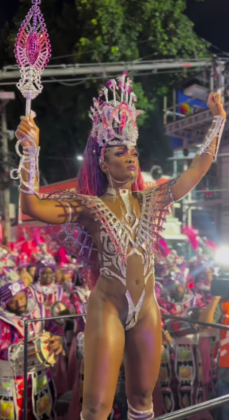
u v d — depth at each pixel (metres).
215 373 4.92
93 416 2.04
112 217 2.29
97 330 2.16
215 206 7.80
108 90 2.53
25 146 2.09
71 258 7.92
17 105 13.48
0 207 13.23
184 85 13.05
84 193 2.50
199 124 9.70
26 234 12.17
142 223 2.36
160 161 16.16
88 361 2.14
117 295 2.23
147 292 2.31
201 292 5.71
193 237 12.29
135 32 13.78
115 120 2.35
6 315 3.87
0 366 3.79
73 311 4.55
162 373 4.36
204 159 2.62
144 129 15.78
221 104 2.70
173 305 4.67
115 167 2.34
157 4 13.79
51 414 4.12
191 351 4.46
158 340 2.32
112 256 2.25
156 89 15.61
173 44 14.04
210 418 4.28
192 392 4.39
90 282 2.57
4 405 3.76
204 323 2.85
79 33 14.81
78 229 2.39
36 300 4.20
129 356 2.31
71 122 17.06
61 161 19.12
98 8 13.41
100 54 13.38
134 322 2.26
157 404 4.31
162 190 2.52
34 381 3.89
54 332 4.43
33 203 2.12
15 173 2.16
